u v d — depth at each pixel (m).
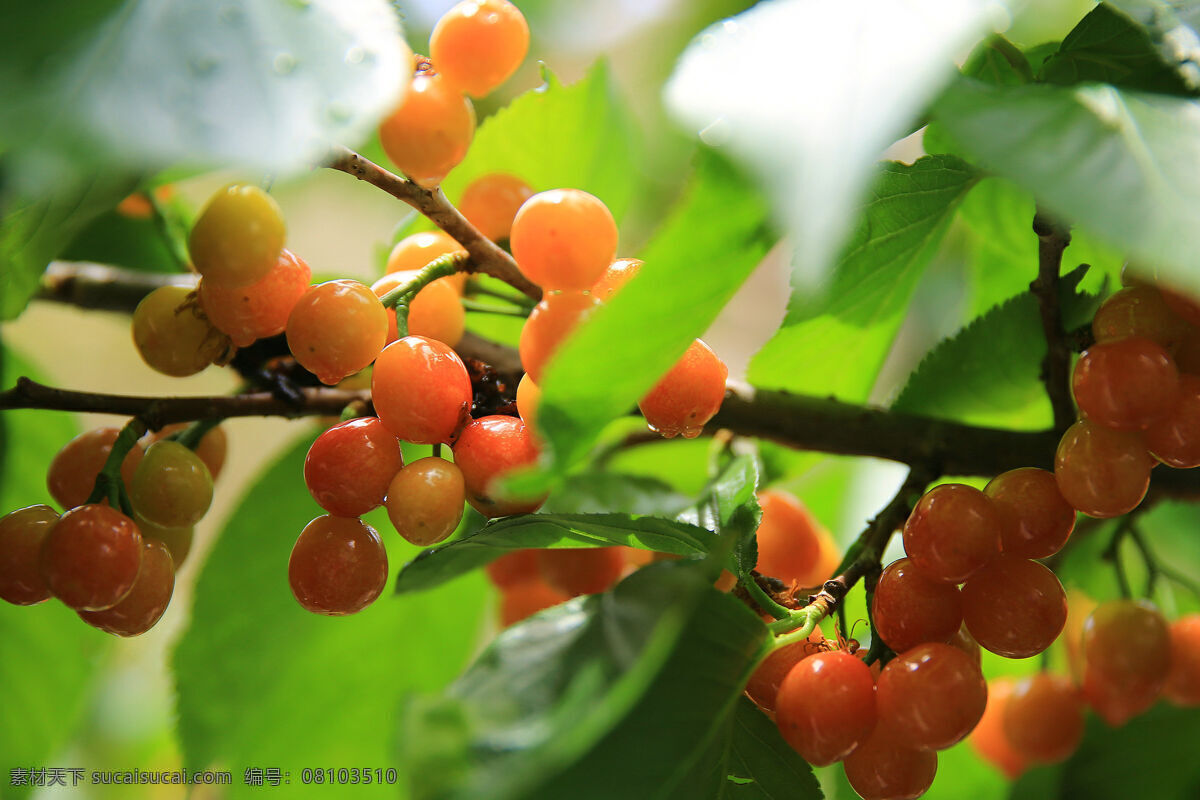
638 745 0.43
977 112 0.41
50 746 0.56
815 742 0.45
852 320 0.51
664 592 0.44
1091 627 0.52
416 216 0.52
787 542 0.52
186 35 0.41
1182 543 0.64
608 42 0.79
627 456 0.58
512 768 0.42
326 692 0.56
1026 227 0.52
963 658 0.45
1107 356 0.45
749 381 0.52
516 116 0.54
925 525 0.45
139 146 0.40
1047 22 0.57
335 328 0.44
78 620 0.55
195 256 0.44
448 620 0.57
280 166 0.41
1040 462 0.50
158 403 0.47
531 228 0.44
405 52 0.42
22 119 0.40
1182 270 0.40
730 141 0.40
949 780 0.60
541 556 0.52
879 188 0.47
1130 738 0.57
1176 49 0.45
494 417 0.45
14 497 0.54
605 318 0.41
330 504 0.45
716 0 0.76
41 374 0.56
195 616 0.55
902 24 0.41
